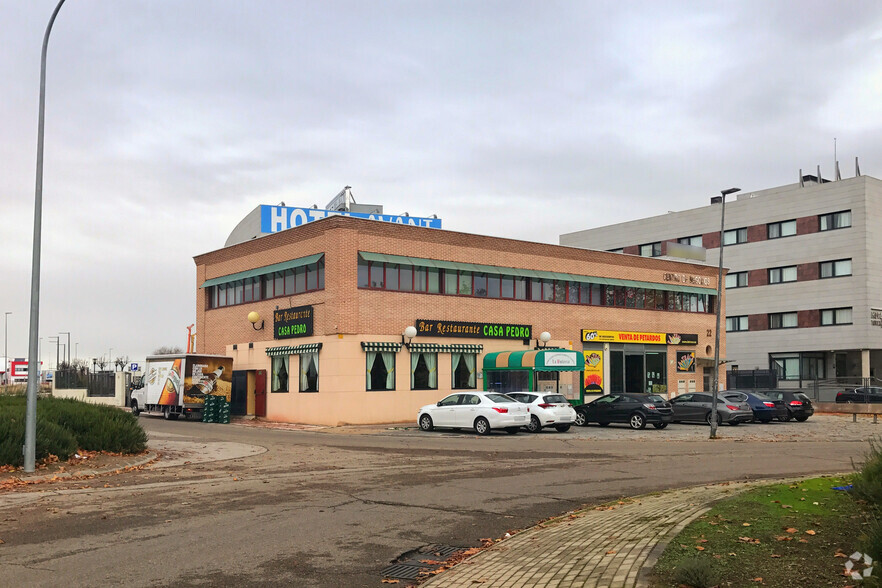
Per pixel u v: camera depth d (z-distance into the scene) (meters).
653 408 31.38
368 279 33.06
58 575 7.69
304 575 7.84
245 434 27.50
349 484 14.29
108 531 9.86
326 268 32.75
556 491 13.51
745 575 6.93
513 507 11.89
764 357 63.00
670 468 16.86
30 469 15.42
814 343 59.75
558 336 39.72
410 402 34.00
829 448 21.97
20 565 8.09
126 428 18.81
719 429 31.36
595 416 32.88
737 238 65.31
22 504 11.94
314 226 33.72
